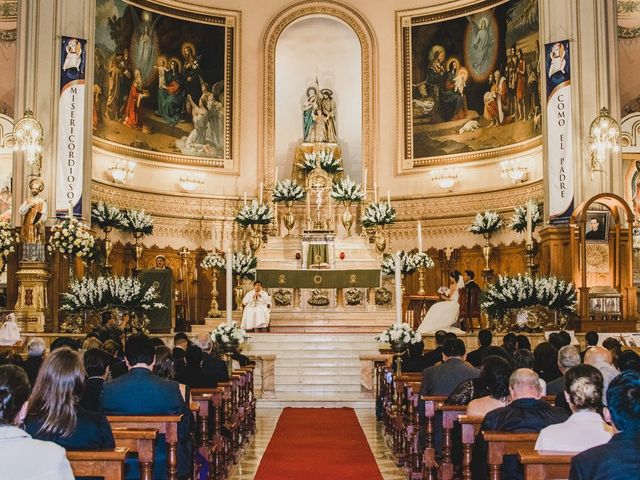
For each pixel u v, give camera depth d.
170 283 18.83
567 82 19.69
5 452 3.77
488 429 5.88
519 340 10.58
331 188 24.88
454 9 25.59
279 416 15.49
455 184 25.33
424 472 8.57
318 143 26.34
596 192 19.36
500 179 24.38
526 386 5.96
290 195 24.19
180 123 25.52
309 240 22.86
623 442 3.53
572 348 7.75
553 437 4.93
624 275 18.70
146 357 6.91
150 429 5.73
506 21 24.08
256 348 19.23
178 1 25.44
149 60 24.72
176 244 25.00
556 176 19.66
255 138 26.50
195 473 8.18
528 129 23.47
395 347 12.59
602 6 19.94
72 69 19.86
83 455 4.82
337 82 27.11
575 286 18.61
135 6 24.20
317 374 18.67
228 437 9.98
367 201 25.91
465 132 25.30
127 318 17.09
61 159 19.58
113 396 6.73
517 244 23.25
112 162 23.53
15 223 19.36
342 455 10.98
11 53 21.45
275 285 21.64
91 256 18.03
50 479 3.76
